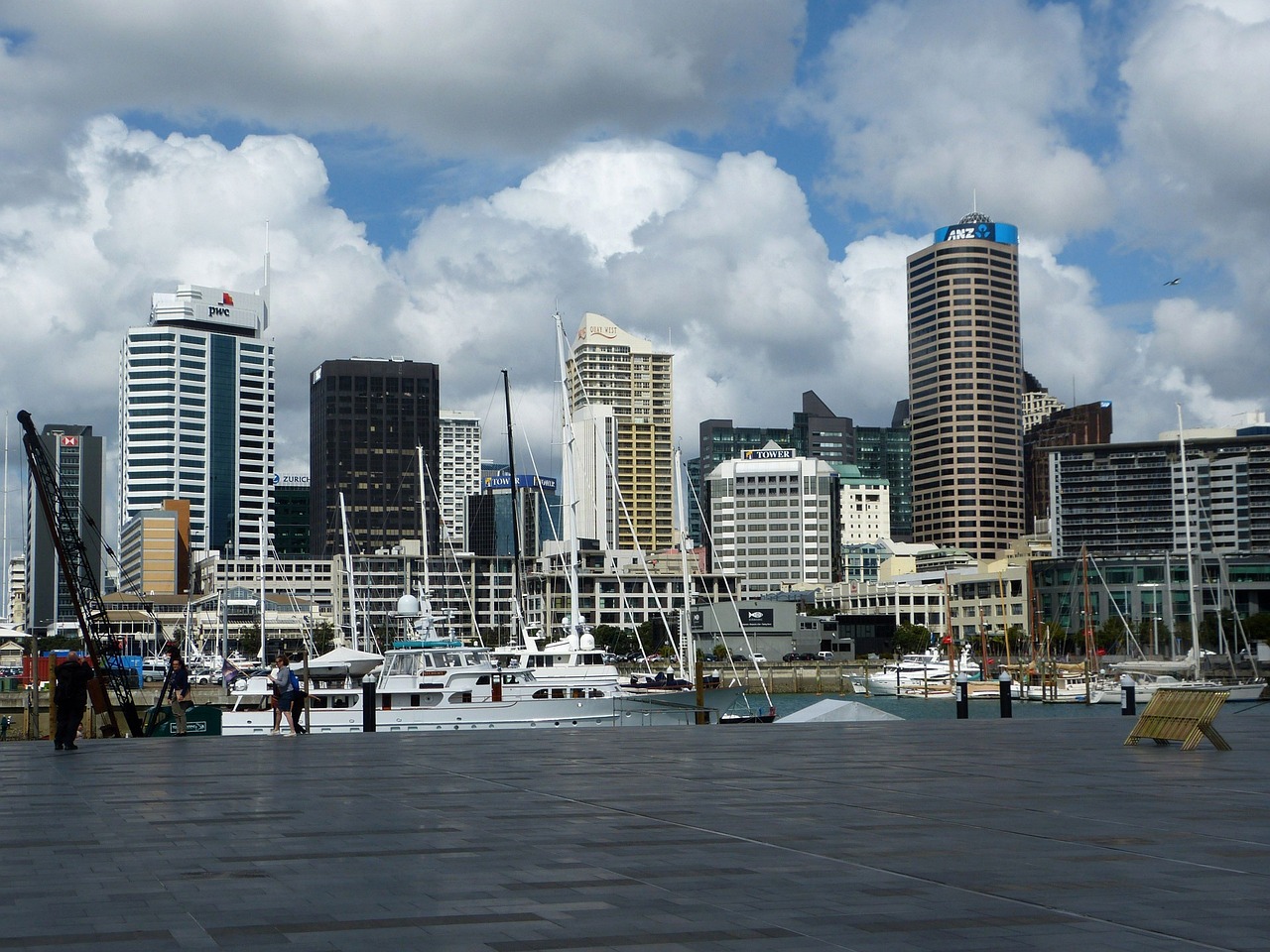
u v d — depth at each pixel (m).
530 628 107.88
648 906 15.81
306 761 37.12
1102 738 44.31
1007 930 14.43
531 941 14.02
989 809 24.81
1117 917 15.08
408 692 78.38
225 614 186.62
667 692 106.94
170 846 20.78
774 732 48.59
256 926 14.81
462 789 28.81
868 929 14.52
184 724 61.78
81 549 83.19
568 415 113.12
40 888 17.23
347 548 146.12
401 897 16.45
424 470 172.75
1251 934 14.19
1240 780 29.94
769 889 16.94
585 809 25.09
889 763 34.91
